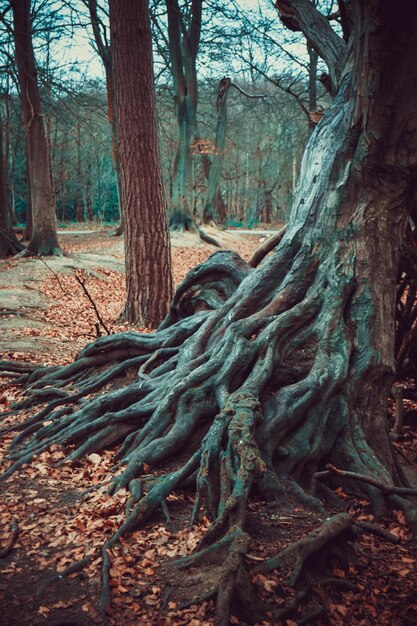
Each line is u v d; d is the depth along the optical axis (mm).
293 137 57781
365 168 8219
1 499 6355
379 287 8125
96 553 5262
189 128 38594
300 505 6168
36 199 27672
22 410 9070
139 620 4422
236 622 4336
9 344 13234
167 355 9062
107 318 17578
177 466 6859
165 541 5461
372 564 5422
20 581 4922
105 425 7586
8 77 29141
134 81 15180
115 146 36500
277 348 7680
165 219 16078
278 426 6809
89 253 30406
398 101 7434
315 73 30719
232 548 4852
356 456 6957
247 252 36281
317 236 8492
